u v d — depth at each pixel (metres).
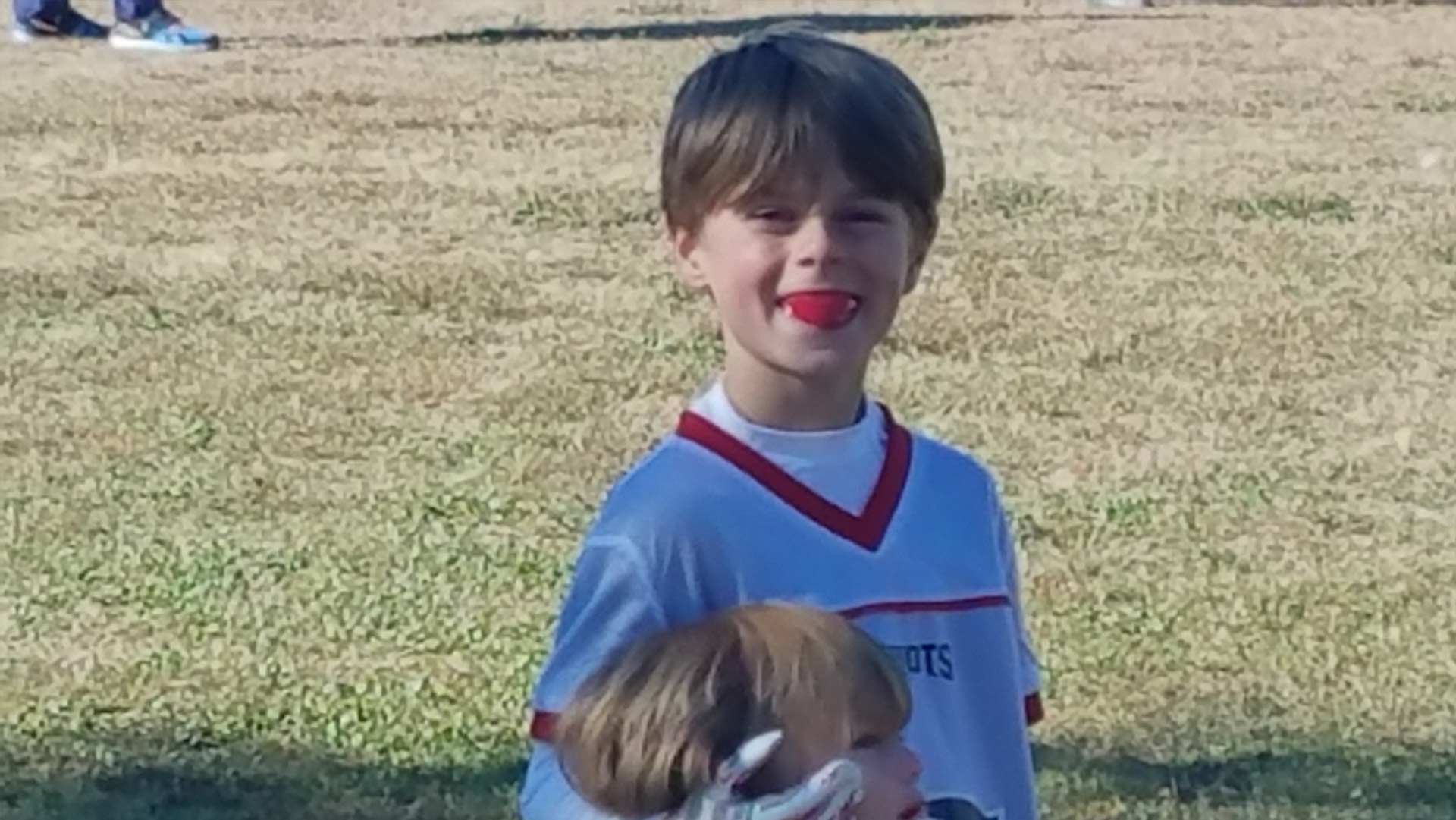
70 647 6.16
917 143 2.96
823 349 2.93
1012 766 3.03
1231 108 13.80
